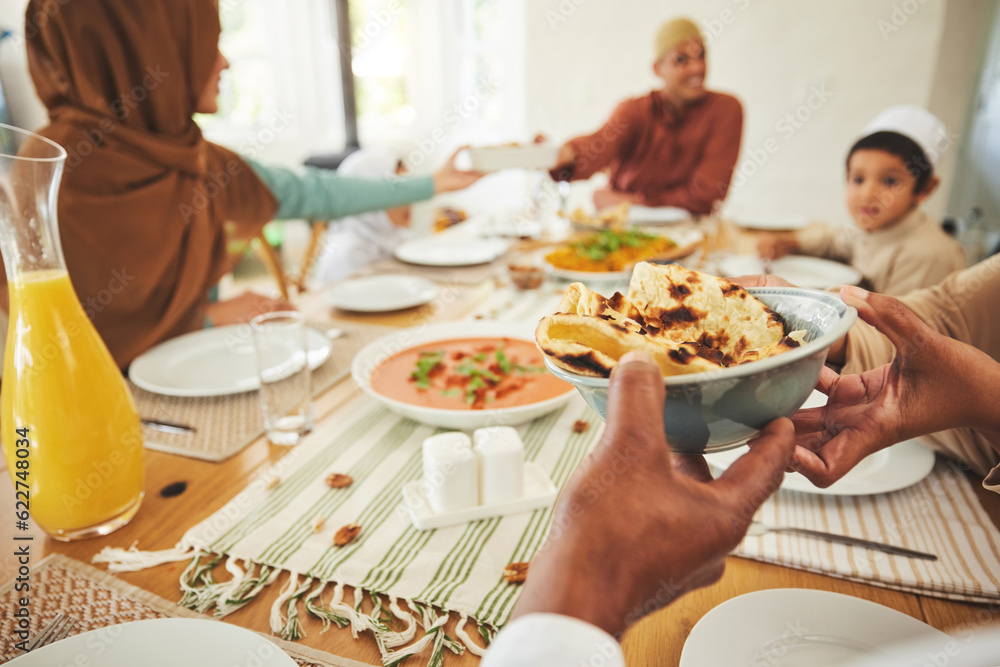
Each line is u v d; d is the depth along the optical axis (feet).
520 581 1.66
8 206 1.71
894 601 1.57
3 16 10.57
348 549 1.81
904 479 1.93
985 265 2.15
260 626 1.56
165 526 1.96
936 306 2.16
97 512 1.88
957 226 8.21
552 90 12.94
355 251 8.21
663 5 11.56
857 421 1.43
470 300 4.26
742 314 1.30
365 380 2.78
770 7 10.80
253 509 2.02
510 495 1.98
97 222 3.51
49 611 1.59
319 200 5.12
